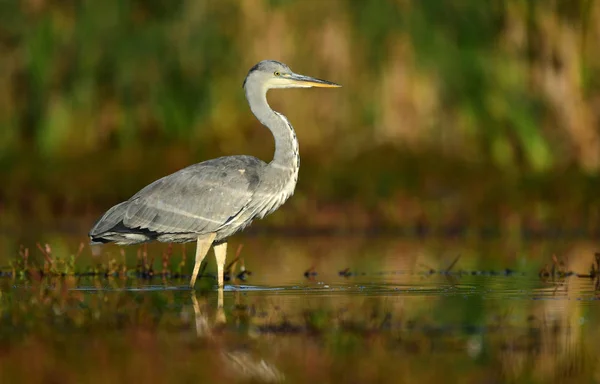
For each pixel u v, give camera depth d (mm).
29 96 21297
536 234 17359
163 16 20734
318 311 9180
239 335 8195
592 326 8375
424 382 6773
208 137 20516
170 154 20391
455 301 9781
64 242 16078
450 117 20438
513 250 15086
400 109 20219
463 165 20156
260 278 12016
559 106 20453
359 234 17781
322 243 16375
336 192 19531
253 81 11859
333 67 19938
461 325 8445
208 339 8047
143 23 20719
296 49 19938
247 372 7062
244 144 20344
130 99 20719
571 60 20359
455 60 20188
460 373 6988
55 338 8109
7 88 21281
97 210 19484
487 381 6793
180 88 20547
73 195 19750
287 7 20031
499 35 20578
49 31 20812
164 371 7094
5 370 7145
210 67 20391
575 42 20391
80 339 8070
